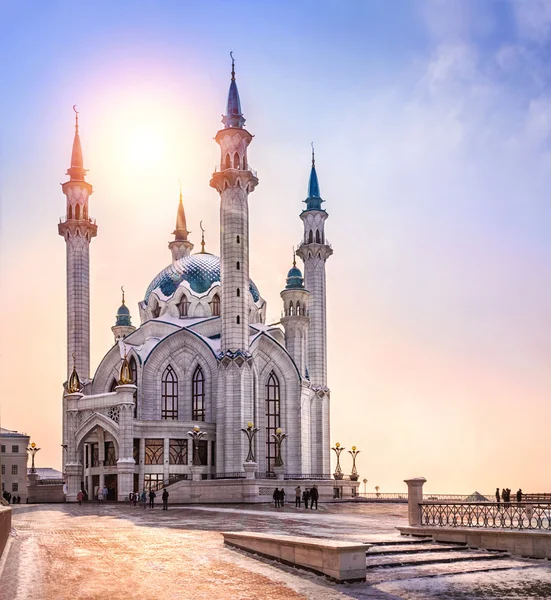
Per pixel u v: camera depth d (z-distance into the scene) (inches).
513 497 3080.7
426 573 1093.8
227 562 1107.9
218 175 3880.4
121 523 1838.1
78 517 2113.7
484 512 1382.9
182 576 986.1
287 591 913.5
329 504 3102.9
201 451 3683.6
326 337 4579.2
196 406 3981.3
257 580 974.4
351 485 3927.2
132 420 3444.9
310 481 3592.5
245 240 3863.2
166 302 4478.3
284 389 4119.1
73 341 4271.7
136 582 934.4
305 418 4234.7
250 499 3127.5
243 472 3565.5
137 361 3959.2
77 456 3617.1
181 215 5275.6
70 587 889.5
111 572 999.6
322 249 4621.1
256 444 3860.7
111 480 3644.2
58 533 1518.2
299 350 4315.9
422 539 1396.4
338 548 990.4
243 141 3981.3
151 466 3553.2
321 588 948.6
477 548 1327.5
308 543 1045.8
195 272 4574.3
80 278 4335.6
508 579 1058.7
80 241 4370.1
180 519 2000.5
